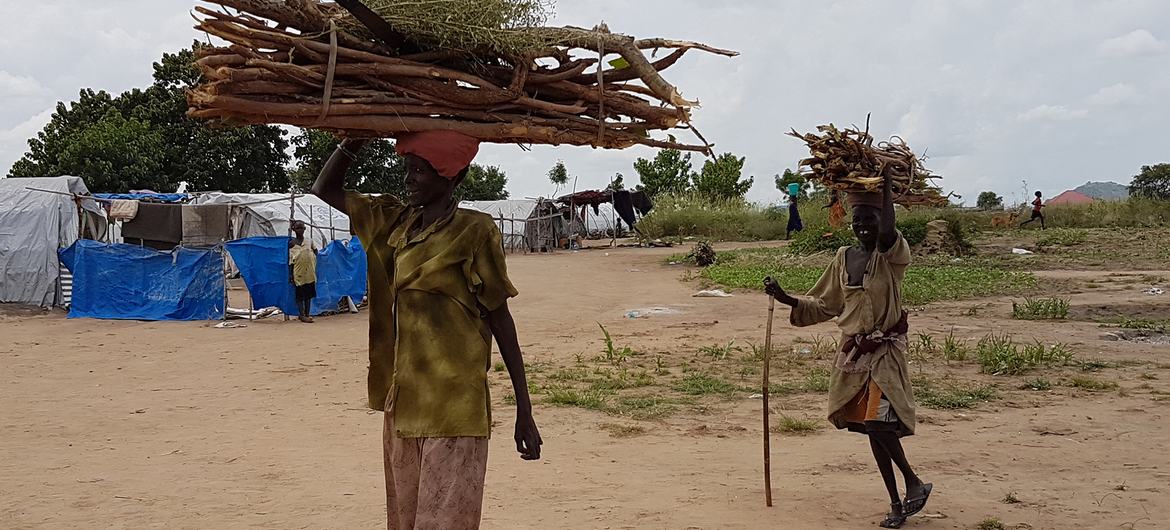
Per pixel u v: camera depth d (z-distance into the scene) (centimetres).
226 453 702
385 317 367
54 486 602
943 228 2809
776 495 567
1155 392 895
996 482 594
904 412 504
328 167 372
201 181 4438
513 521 515
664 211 4891
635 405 873
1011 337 1277
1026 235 3353
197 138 4409
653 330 1470
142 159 4069
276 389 1009
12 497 575
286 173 4725
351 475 630
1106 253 2673
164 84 4559
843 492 574
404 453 352
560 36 359
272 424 819
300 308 1727
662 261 3103
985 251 2838
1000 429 752
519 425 357
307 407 902
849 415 537
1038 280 2016
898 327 518
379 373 369
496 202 3950
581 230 4422
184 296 1769
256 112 320
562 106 356
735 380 1004
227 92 317
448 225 342
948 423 777
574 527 503
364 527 509
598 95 365
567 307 1864
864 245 530
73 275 1784
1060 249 2845
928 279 2064
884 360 514
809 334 1368
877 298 517
